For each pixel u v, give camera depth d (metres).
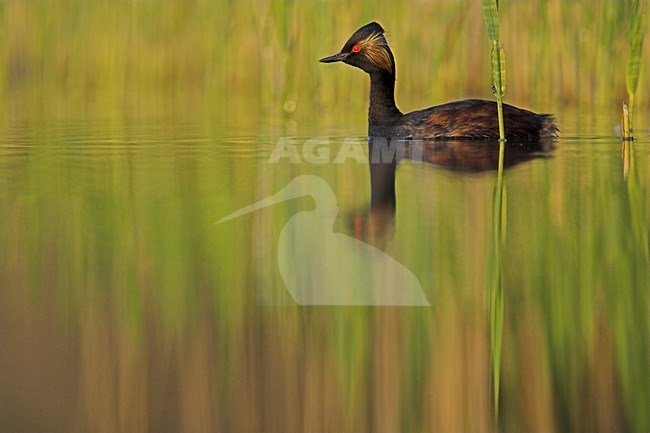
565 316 8.32
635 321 8.22
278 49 28.31
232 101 29.11
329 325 8.15
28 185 14.14
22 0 31.64
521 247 10.46
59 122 23.45
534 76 27.17
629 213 11.98
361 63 20.30
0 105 27.89
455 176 14.99
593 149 17.88
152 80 31.25
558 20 26.83
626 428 6.55
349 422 6.57
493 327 8.11
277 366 7.32
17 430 6.34
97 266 9.77
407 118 20.05
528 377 7.24
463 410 6.73
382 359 7.48
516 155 17.16
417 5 28.20
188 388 7.04
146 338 7.84
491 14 17.77
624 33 26.36
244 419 6.60
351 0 28.05
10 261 9.96
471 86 28.03
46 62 31.70
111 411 6.62
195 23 30.72
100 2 31.44
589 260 9.95
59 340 7.81
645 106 26.11
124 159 16.88
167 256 10.14
